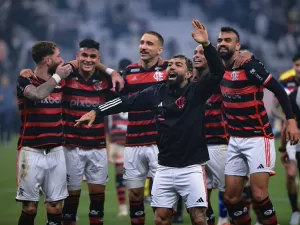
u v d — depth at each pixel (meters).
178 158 15.13
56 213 16.67
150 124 18.14
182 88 15.28
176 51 76.06
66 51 74.56
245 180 17.59
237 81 16.97
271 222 16.97
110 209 24.77
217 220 22.23
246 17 81.50
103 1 82.19
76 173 17.98
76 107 17.91
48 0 79.12
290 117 16.84
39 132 16.36
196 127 15.16
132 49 76.62
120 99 15.55
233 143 17.33
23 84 16.11
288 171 20.80
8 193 28.38
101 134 18.17
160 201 15.33
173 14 83.31
